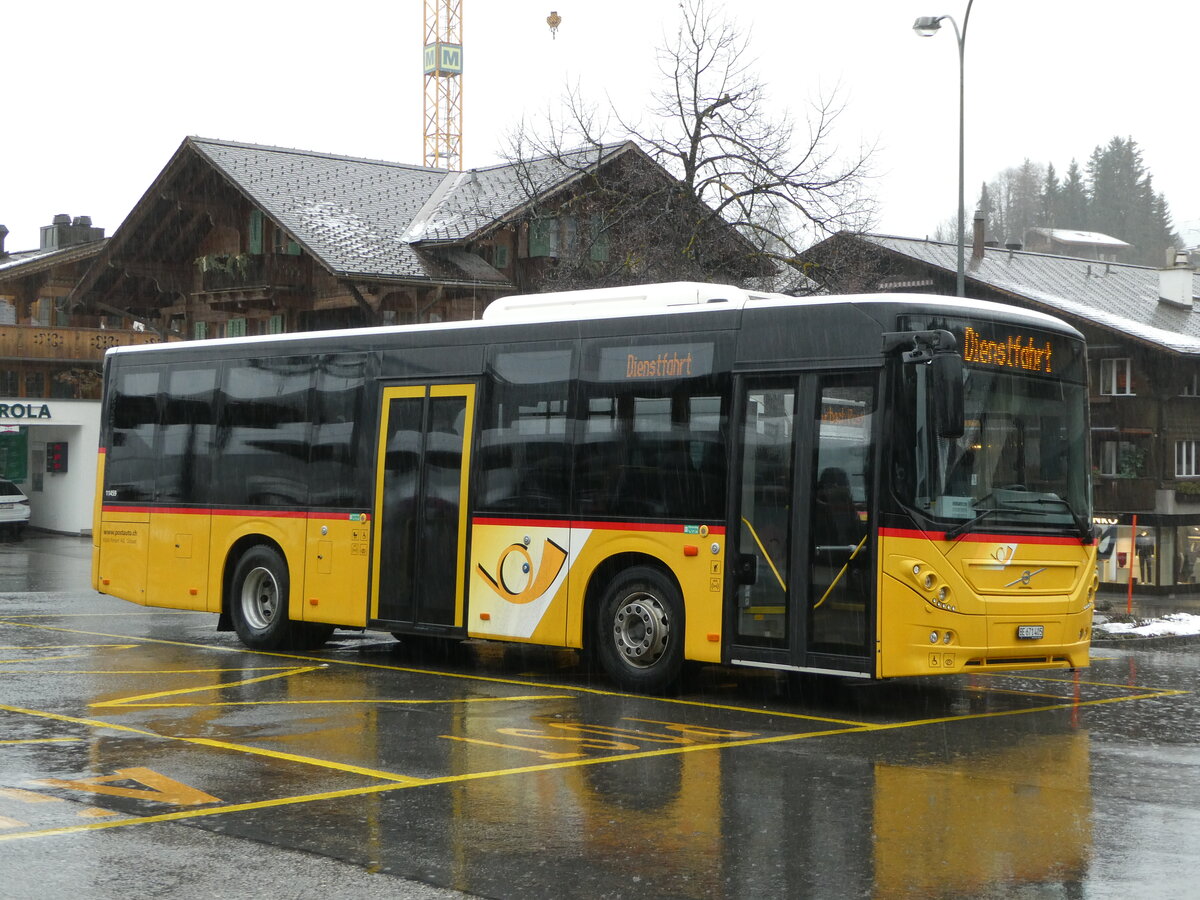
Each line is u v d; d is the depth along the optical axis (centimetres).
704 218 2898
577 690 1336
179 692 1286
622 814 811
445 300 3819
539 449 1393
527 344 1418
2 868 688
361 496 1539
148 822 782
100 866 693
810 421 1215
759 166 2917
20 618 2023
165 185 4006
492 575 1418
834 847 741
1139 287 4644
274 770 926
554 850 729
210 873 681
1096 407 3925
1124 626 2139
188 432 1734
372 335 1551
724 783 902
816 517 1205
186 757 968
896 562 1159
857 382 1194
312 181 3969
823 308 1221
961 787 900
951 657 1159
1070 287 4434
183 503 1728
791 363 1233
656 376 1317
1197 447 3894
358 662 1545
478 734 1072
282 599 1617
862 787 896
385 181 4134
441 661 1568
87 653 1597
